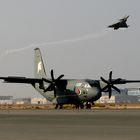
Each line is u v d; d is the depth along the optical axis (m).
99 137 50.75
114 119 88.81
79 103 192.88
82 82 183.88
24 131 59.94
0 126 69.94
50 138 49.94
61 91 191.75
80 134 54.78
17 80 192.50
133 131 58.91
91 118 93.31
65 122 79.44
